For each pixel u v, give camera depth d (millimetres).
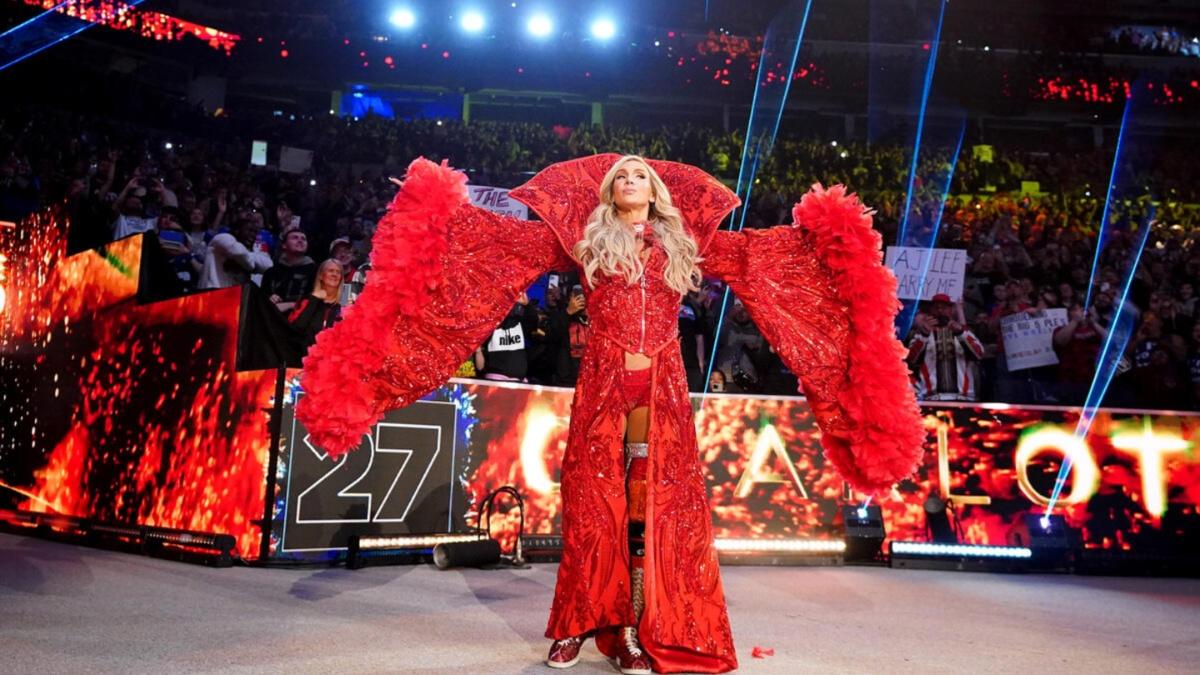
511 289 2883
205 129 17047
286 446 4891
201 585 4035
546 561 5512
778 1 22297
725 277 3023
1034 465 6395
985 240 14008
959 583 5273
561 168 3023
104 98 16297
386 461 5266
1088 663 2986
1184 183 19984
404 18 20906
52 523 5836
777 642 3191
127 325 6148
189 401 5523
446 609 3664
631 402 2816
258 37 19938
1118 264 13961
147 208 9930
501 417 5789
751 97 22000
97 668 2400
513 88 21312
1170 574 6074
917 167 19312
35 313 7219
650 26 21922
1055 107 21953
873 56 22188
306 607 3570
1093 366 8625
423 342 2785
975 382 7746
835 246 2916
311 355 2719
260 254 8625
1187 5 22547
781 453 6297
